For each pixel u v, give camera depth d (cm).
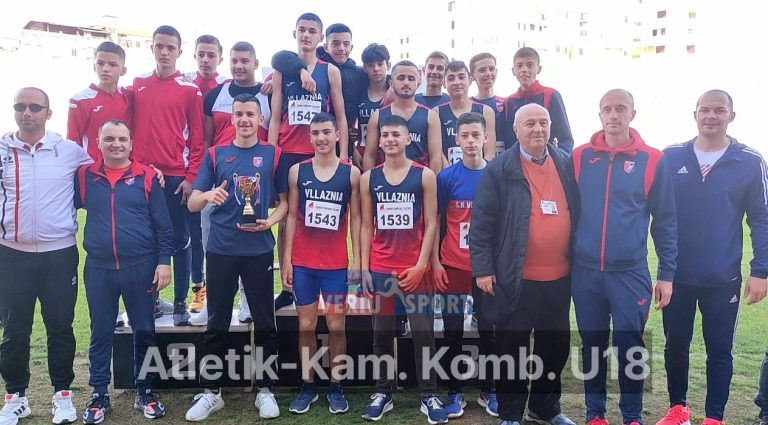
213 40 480
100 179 368
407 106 427
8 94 2767
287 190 390
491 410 381
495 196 340
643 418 375
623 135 329
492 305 347
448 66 439
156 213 379
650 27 3847
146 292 378
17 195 351
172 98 437
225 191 367
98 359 371
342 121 446
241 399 411
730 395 411
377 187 373
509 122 471
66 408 367
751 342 541
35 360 479
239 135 376
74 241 373
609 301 330
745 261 892
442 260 392
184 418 378
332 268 379
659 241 329
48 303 363
